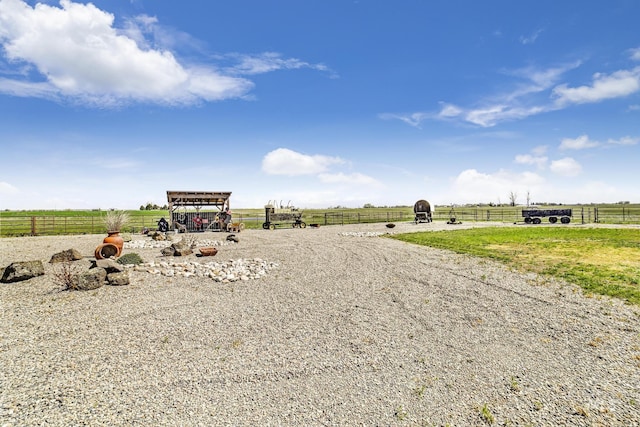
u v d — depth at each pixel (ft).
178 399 13.75
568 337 19.39
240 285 32.50
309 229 107.96
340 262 44.14
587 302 25.13
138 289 30.99
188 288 31.37
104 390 14.37
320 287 31.55
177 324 22.12
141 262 43.11
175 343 19.17
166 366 16.48
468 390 14.32
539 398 13.66
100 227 115.24
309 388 14.60
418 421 12.39
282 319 23.08
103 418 12.48
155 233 76.02
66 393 14.07
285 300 27.53
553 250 48.08
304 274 37.19
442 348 18.37
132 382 15.01
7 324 22.00
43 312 24.40
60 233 95.81
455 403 13.42
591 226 93.45
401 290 30.09
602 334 19.63
